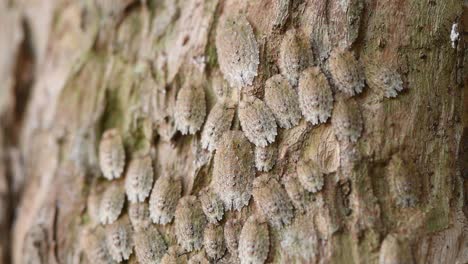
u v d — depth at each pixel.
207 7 0.11
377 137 0.10
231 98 0.11
